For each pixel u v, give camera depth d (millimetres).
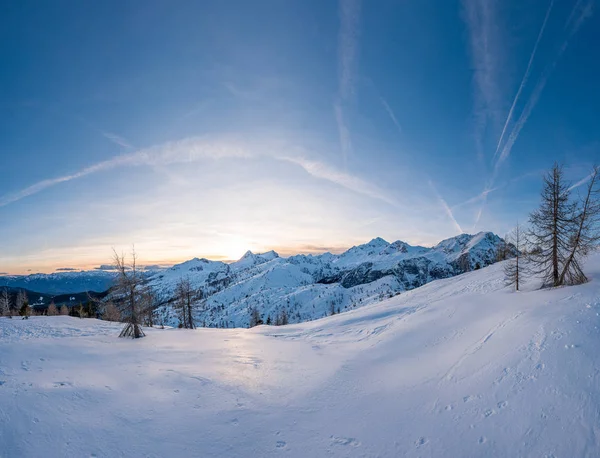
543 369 11633
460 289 38656
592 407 9367
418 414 12000
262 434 11141
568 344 12352
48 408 11000
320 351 25062
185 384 15328
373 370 18766
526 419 9859
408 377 16172
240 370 18594
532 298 20781
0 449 8656
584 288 18375
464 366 14641
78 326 36375
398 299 47125
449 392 12953
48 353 19484
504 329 16297
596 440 8438
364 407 13391
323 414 12836
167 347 25141
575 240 21891
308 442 10664
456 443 9812
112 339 28641
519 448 8977
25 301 51219
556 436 8953
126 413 11617
